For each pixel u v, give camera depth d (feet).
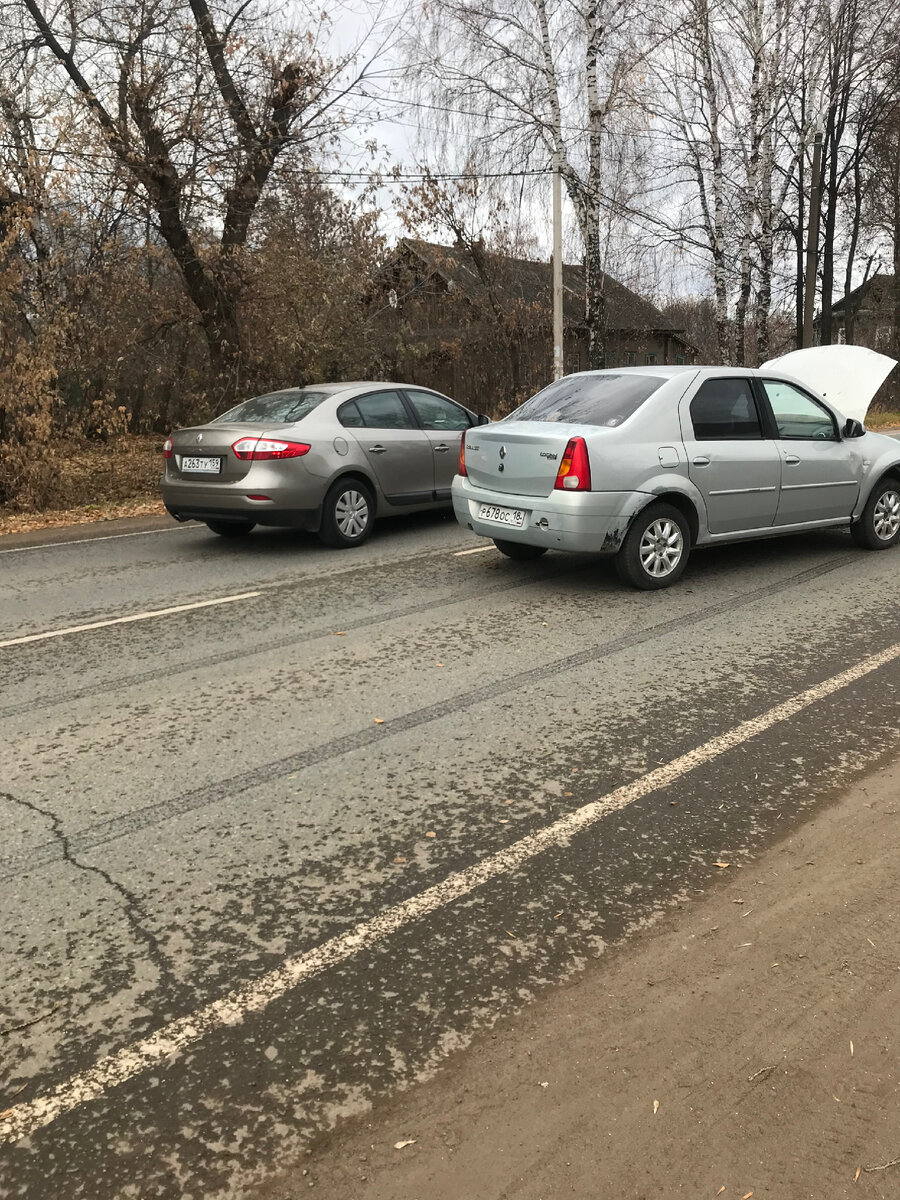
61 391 52.95
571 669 17.04
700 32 72.84
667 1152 6.64
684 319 123.03
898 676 16.35
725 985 8.39
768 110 78.74
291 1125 6.95
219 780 12.71
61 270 49.14
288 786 12.50
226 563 27.63
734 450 23.24
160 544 31.60
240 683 16.66
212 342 58.23
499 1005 8.18
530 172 69.31
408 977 8.57
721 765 12.91
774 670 16.79
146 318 59.06
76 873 10.39
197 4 53.36
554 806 11.80
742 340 85.71
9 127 45.11
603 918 9.42
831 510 25.72
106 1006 8.25
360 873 10.32
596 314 71.36
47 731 14.60
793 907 9.56
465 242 74.18
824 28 79.56
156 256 56.70
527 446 22.03
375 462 29.53
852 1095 7.12
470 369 76.69
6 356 40.55
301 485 27.48
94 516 39.47
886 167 105.60
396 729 14.38
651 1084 7.26
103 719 15.07
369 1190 6.39
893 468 27.07
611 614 20.70
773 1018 7.96
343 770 12.96
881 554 26.71
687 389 22.90
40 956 8.95
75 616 21.80
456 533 31.60
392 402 31.04
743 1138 6.75
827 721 14.39
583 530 21.29
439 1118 6.98
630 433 21.77
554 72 66.49
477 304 75.92
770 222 84.07
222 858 10.68
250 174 53.57
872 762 12.91
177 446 28.32
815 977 8.47
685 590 22.74
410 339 68.54
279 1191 6.40
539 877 10.19
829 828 11.14
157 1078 7.42
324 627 20.20
